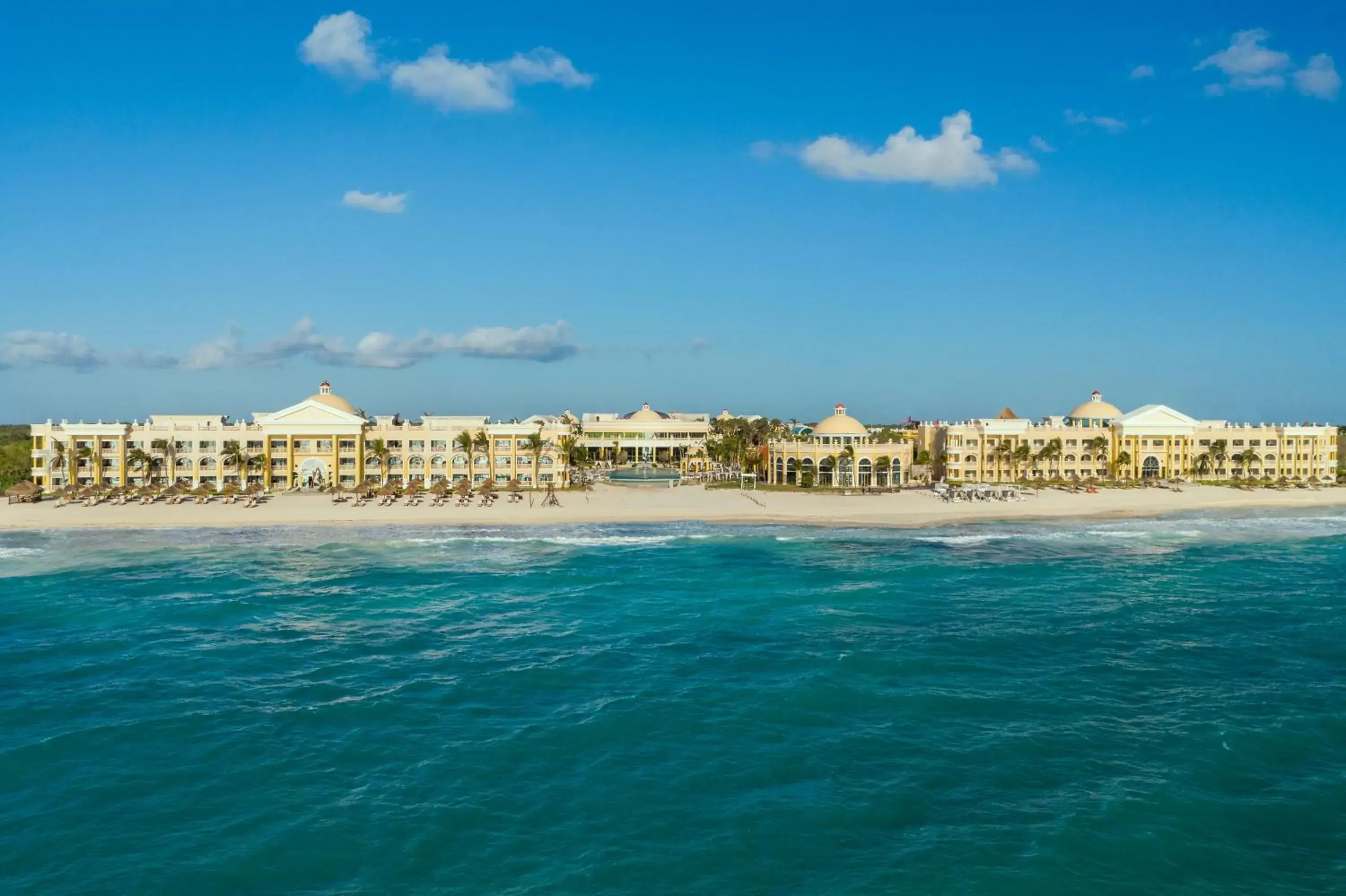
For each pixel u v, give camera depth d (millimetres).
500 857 39375
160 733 52281
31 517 132500
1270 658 66562
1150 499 163500
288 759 48875
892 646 69062
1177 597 86125
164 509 141125
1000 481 197375
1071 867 38656
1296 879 38031
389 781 46344
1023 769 47812
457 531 125688
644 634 72625
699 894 36719
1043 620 77125
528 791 45375
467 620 77188
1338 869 38750
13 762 48438
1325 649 68812
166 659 66000
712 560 105812
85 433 170250
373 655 67125
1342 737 51750
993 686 60281
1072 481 191875
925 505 153750
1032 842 40562
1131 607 81938
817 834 41406
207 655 66938
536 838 41000
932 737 51875
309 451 177000
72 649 68375
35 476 169250
